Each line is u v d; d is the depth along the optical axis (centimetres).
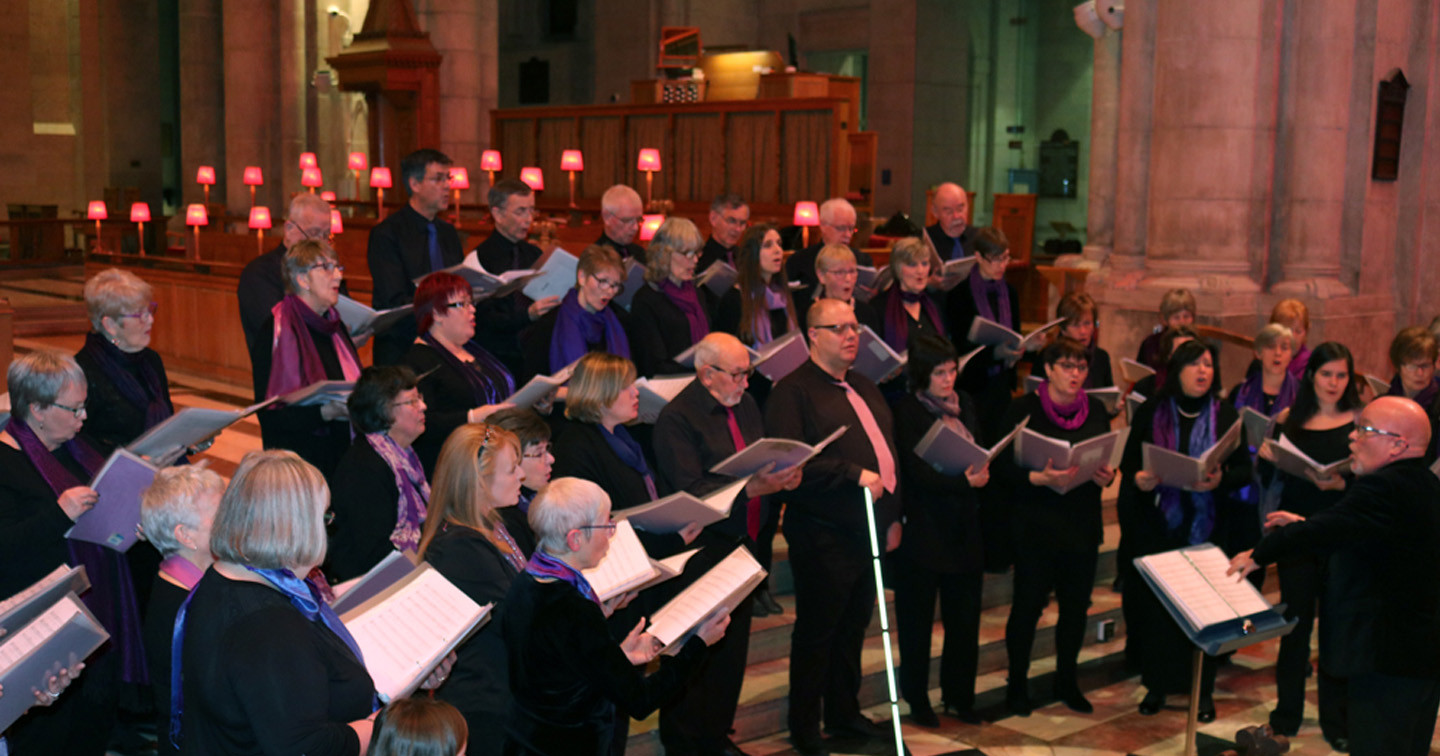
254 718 272
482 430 389
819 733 554
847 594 536
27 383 406
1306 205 1022
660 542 468
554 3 2628
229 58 1891
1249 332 1011
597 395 459
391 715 290
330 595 360
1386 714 493
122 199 2409
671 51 1595
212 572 289
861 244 941
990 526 626
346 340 526
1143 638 627
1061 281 1276
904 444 563
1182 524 603
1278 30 1012
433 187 602
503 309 598
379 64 1462
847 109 1309
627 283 622
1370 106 1047
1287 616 591
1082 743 584
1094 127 1306
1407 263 1109
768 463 468
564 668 346
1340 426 591
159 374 490
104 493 387
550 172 1598
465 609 337
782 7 2395
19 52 2386
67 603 321
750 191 1409
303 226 580
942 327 683
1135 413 634
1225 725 615
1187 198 1016
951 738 584
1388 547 479
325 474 520
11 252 1948
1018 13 2389
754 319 605
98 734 416
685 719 502
